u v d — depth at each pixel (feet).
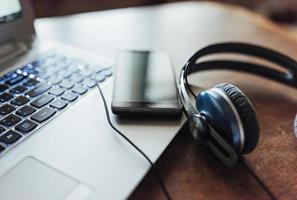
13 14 1.50
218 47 1.40
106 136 1.05
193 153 1.07
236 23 2.05
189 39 1.83
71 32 1.87
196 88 1.34
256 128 0.93
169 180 0.97
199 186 0.96
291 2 4.31
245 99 0.96
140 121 1.11
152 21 2.04
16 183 0.89
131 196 0.92
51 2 2.47
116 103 1.11
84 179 0.90
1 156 0.96
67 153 0.98
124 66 1.35
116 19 2.05
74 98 1.22
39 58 1.49
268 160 1.05
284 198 0.93
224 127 0.95
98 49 1.69
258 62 1.62
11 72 1.38
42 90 1.26
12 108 1.15
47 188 0.87
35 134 1.04
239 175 0.99
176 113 1.11
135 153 0.99
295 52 1.75
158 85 1.23
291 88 1.43
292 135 1.16
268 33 1.94
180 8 2.25
